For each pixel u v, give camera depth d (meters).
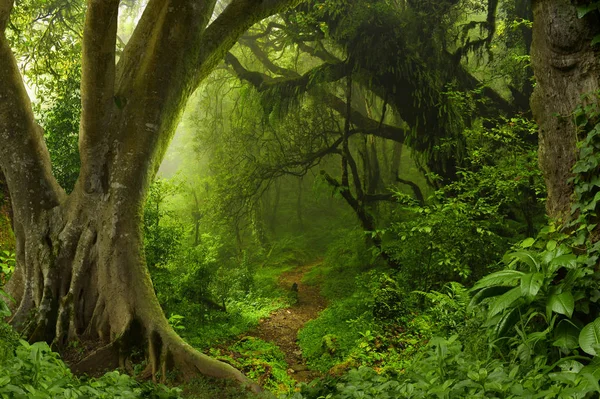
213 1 10.16
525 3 18.39
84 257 9.02
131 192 9.24
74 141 11.83
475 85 19.06
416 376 3.87
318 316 14.88
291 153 22.25
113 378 4.57
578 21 5.17
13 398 3.32
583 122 5.08
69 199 9.51
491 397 3.45
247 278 17.83
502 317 4.64
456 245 11.28
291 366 10.80
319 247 27.53
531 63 5.64
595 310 4.48
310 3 18.39
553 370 4.18
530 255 4.77
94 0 8.56
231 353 10.99
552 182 5.46
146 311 8.62
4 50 9.23
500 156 14.52
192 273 13.65
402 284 11.87
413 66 17.84
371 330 10.60
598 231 4.92
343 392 4.23
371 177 24.11
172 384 7.71
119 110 9.52
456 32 20.23
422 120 18.41
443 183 18.03
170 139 10.09
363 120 21.06
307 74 19.97
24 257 9.42
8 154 9.42
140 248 9.16
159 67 9.60
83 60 9.06
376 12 17.45
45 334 8.69
